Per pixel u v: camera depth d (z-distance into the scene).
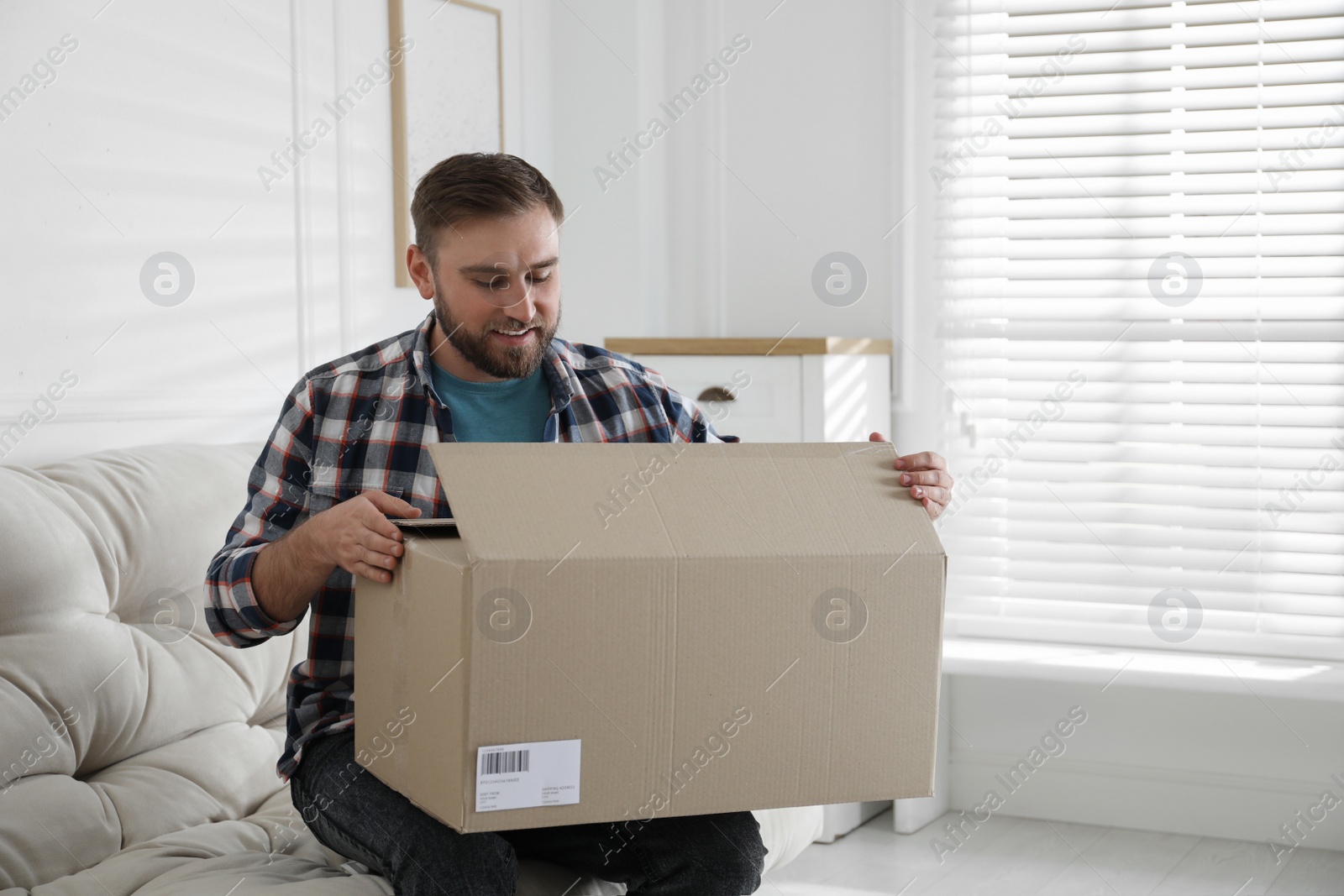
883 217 2.87
